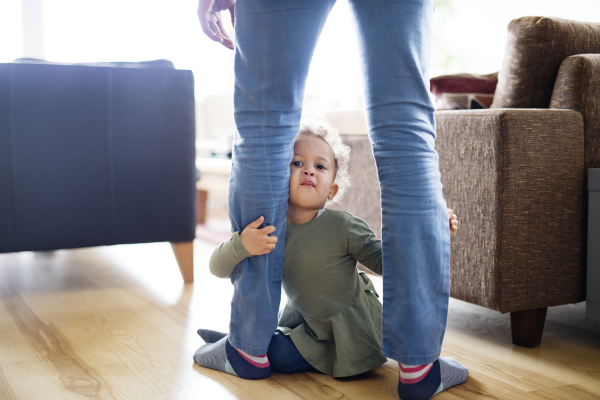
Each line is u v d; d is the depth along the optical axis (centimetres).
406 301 88
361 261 106
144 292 182
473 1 425
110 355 119
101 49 525
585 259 133
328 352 110
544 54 135
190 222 194
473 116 128
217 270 104
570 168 128
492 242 124
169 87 188
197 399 95
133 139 185
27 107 172
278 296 102
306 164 106
